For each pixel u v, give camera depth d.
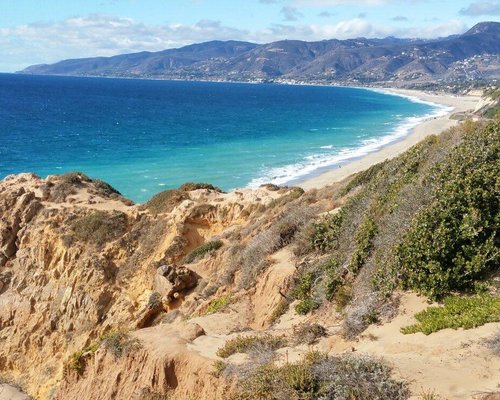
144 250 33.28
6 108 162.12
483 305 11.44
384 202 18.23
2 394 28.48
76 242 34.22
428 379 9.58
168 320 25.55
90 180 42.44
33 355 31.36
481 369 9.41
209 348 15.06
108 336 17.31
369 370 10.20
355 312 13.33
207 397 13.05
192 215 34.09
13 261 35.75
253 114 161.25
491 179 14.31
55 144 92.38
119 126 121.44
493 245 12.73
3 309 33.53
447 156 17.08
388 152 83.19
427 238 13.25
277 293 18.91
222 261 29.19
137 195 58.09
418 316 12.05
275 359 12.62
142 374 15.05
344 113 169.25
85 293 31.72
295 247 21.52
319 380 10.61
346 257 17.05
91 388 16.30
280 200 33.09
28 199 37.59
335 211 23.30
